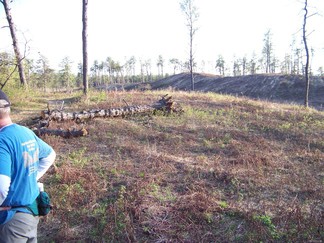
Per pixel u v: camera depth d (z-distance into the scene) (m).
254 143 8.55
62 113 9.62
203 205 4.77
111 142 7.96
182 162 6.70
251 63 73.25
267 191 5.52
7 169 2.32
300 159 7.50
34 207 2.57
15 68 14.56
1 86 13.96
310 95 39.91
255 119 11.91
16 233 2.43
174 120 10.60
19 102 13.55
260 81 47.12
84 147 7.52
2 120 2.47
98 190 5.25
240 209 4.76
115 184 5.55
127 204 4.70
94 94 15.26
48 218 4.54
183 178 5.88
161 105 11.54
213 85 52.78
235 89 47.81
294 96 40.69
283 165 6.88
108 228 4.20
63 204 4.85
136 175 5.92
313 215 4.50
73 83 64.62
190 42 32.53
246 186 5.65
